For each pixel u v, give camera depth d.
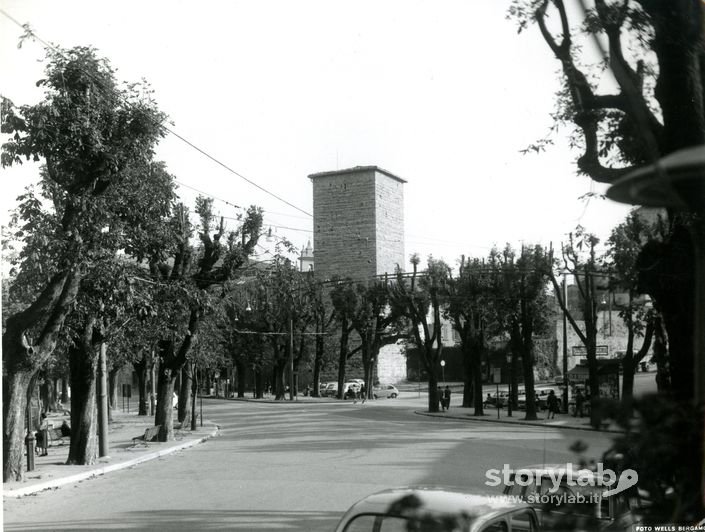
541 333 42.31
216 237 31.44
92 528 11.78
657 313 3.45
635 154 3.47
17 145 16.33
